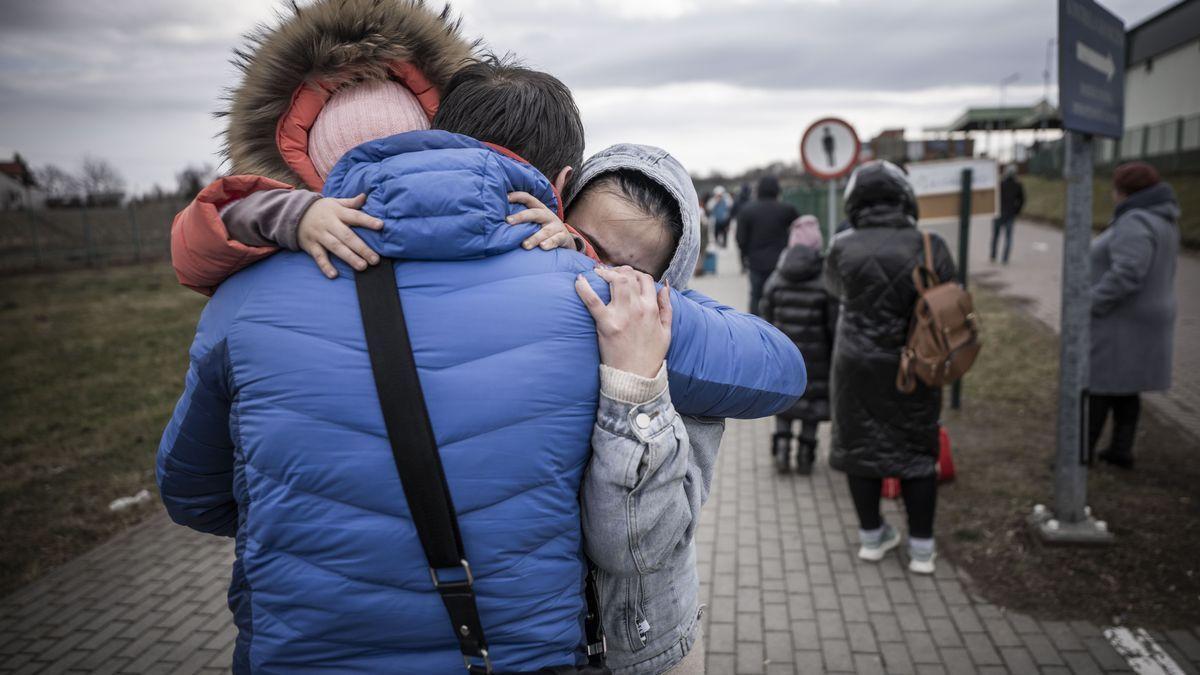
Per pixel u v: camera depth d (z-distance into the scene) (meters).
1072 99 3.33
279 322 0.98
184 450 1.15
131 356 10.09
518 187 1.09
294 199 1.01
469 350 0.98
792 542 4.12
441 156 1.03
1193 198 18.81
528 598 1.01
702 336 1.17
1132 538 3.77
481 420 0.96
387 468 0.96
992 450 5.15
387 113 1.25
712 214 26.61
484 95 1.21
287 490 0.97
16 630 3.51
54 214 23.86
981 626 3.24
